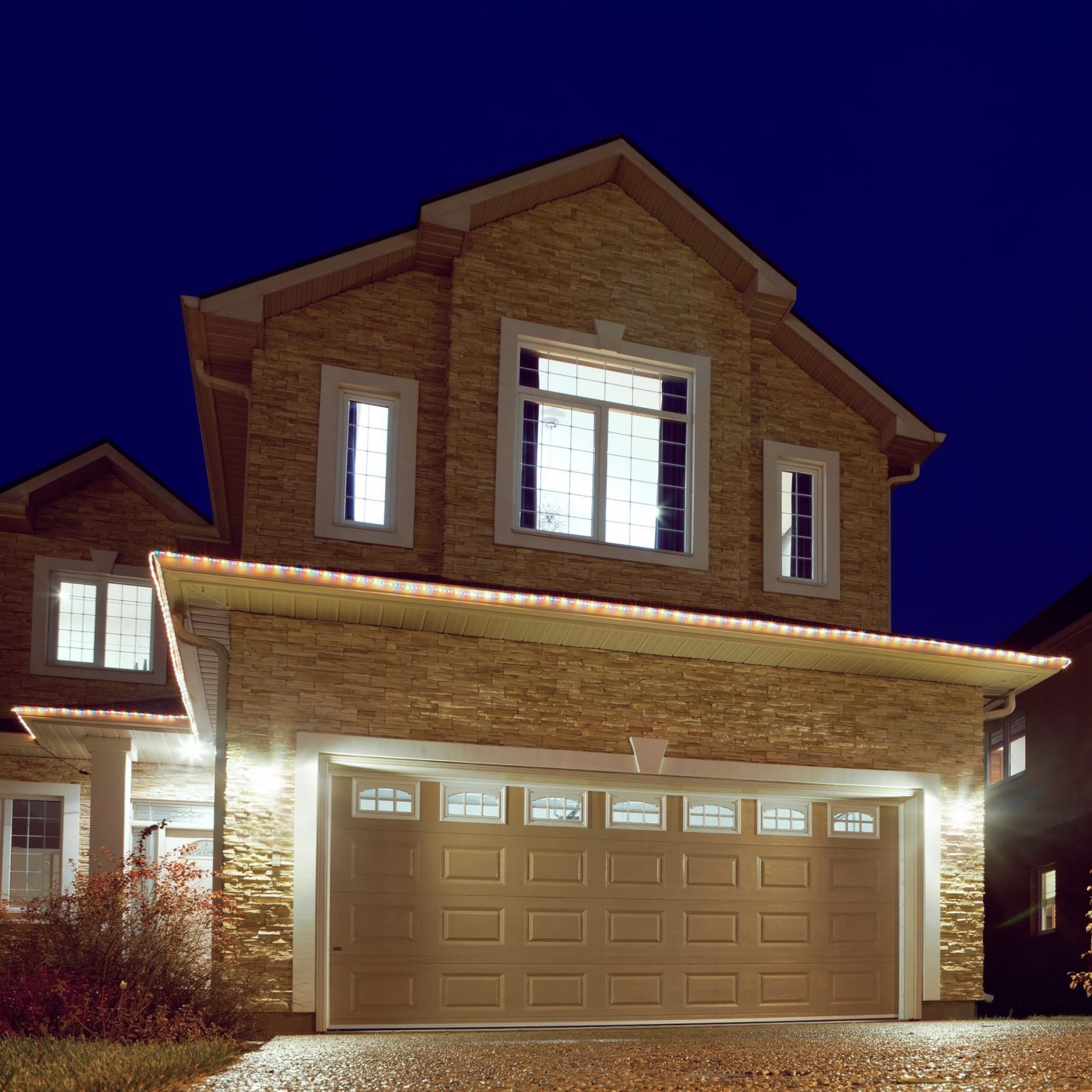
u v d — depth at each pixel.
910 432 14.23
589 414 12.98
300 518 11.59
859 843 12.12
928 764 12.43
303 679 10.22
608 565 12.49
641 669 11.45
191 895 9.36
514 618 10.76
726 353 13.59
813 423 14.22
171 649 11.17
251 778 9.88
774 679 11.98
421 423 12.27
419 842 10.44
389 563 11.84
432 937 10.30
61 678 17.31
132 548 18.05
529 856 10.77
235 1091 6.22
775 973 11.45
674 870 11.27
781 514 13.97
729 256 13.61
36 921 9.14
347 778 10.34
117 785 14.29
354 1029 9.86
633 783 11.23
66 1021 7.89
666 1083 6.53
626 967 10.88
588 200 13.33
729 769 11.53
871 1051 8.04
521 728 10.87
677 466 13.24
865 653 12.01
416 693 10.57
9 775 15.80
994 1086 6.54
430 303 12.60
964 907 12.23
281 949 9.67
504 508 12.17
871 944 11.95
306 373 11.94
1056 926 19.84
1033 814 21.12
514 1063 7.33
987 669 12.55
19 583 17.34
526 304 12.76
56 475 17.47
